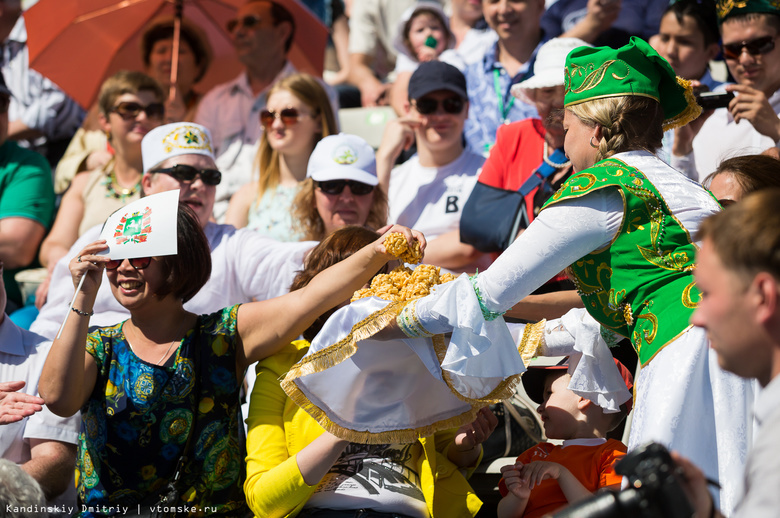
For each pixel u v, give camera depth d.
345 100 14.63
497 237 8.91
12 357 7.08
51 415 6.73
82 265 5.75
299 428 5.99
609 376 5.80
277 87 10.95
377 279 5.54
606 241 4.94
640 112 5.10
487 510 6.79
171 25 13.09
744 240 3.11
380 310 5.16
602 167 4.95
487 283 4.98
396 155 10.65
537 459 6.21
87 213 11.45
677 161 9.16
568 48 9.10
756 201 3.18
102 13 13.03
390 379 5.61
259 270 9.08
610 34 11.41
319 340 5.32
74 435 6.76
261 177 11.05
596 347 5.77
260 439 5.94
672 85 5.32
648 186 4.86
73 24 13.00
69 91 13.21
